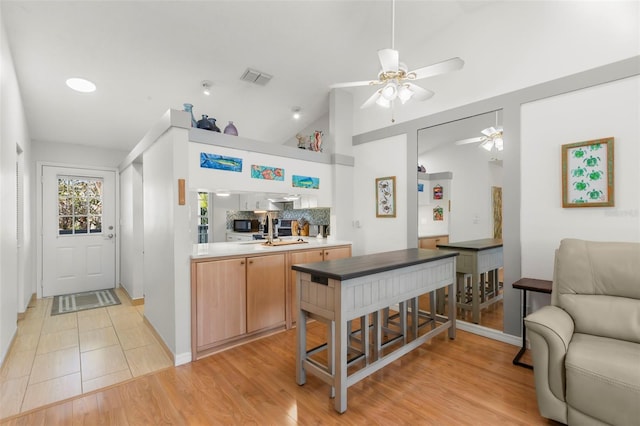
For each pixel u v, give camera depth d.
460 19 3.15
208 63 3.29
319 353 2.64
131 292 4.12
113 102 3.57
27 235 3.79
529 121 2.71
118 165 4.86
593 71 2.38
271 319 3.05
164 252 2.69
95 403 1.96
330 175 4.10
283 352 2.68
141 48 2.92
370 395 2.05
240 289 2.81
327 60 3.57
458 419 1.80
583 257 2.13
